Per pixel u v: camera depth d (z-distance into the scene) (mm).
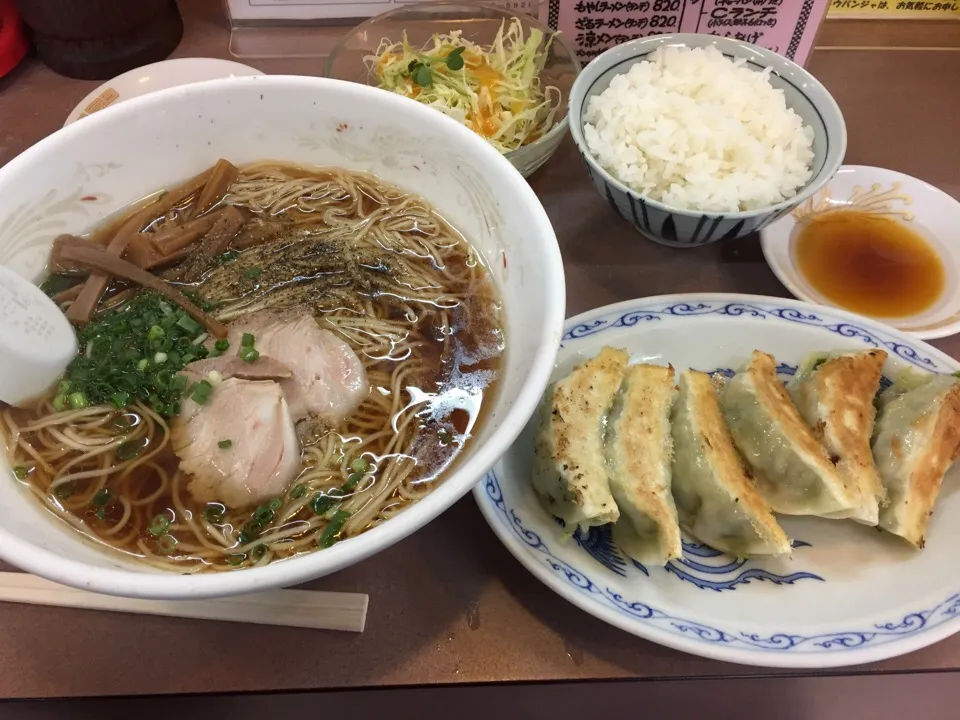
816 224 410
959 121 445
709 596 301
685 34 406
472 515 316
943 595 297
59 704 283
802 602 301
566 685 296
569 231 407
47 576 216
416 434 302
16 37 441
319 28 458
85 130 310
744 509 305
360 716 300
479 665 289
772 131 377
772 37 429
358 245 350
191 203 349
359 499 288
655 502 301
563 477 302
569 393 324
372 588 301
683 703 308
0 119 427
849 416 329
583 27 432
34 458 287
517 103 417
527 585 303
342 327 329
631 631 279
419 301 334
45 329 295
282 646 290
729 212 348
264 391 294
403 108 319
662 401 331
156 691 282
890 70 465
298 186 360
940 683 306
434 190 349
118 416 301
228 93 326
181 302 322
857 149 434
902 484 317
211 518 284
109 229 337
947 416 323
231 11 450
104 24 421
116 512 281
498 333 315
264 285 338
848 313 362
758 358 345
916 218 409
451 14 438
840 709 311
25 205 304
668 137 375
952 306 377
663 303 366
